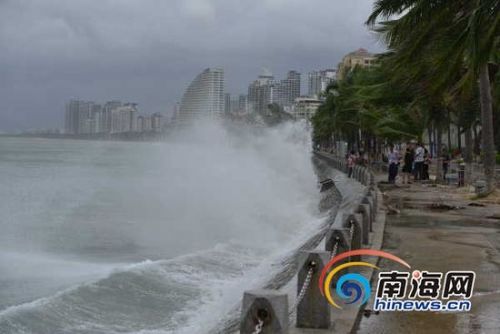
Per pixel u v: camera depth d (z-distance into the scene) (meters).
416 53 16.61
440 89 16.03
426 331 6.52
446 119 38.25
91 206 30.47
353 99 44.41
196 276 13.60
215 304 11.32
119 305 11.19
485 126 22.28
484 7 13.02
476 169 39.28
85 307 10.93
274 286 9.85
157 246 19.33
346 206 19.19
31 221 24.98
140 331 9.84
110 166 65.56
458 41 14.44
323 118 72.94
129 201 32.06
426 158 33.53
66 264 16.22
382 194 23.59
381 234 12.85
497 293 8.16
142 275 13.13
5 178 48.00
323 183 40.09
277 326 4.67
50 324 10.10
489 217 16.59
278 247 18.19
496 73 26.47
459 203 20.42
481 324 6.79
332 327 6.31
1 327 9.77
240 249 17.45
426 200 21.47
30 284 13.75
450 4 15.71
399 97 33.44
